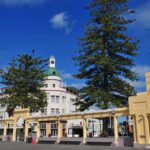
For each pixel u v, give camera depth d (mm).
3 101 46875
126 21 40844
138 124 27594
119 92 38938
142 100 27578
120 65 39281
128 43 39281
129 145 28734
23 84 46969
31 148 26641
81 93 39250
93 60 38500
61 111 74438
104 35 40656
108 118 37938
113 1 41750
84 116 34031
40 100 47750
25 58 48094
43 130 70250
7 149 25328
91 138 32781
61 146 29734
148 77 29719
